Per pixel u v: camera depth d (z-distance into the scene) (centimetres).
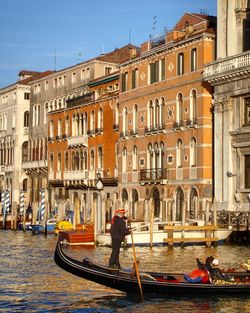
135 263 1950
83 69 6375
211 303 1884
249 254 3091
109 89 5831
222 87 4078
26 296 2023
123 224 2097
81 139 5947
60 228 4691
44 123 7075
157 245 3528
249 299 1930
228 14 4100
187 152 4428
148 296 1939
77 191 6128
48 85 7038
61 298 1991
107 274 1961
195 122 4331
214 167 4150
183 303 1888
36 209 5475
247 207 3862
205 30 4303
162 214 4659
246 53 3862
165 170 4653
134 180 5075
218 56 4162
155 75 4856
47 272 2555
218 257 2972
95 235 3697
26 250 3550
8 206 6400
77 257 3042
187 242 3528
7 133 7869
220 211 3844
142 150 4981
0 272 2559
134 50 5334
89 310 1827
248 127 3888
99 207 3803
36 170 7106
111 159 5509
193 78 4378
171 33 4703
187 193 4403
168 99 4662
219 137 4100
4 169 7856
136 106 5103
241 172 3953
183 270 2553
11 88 7744
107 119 5591
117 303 1906
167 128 4656
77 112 6141
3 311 1811
